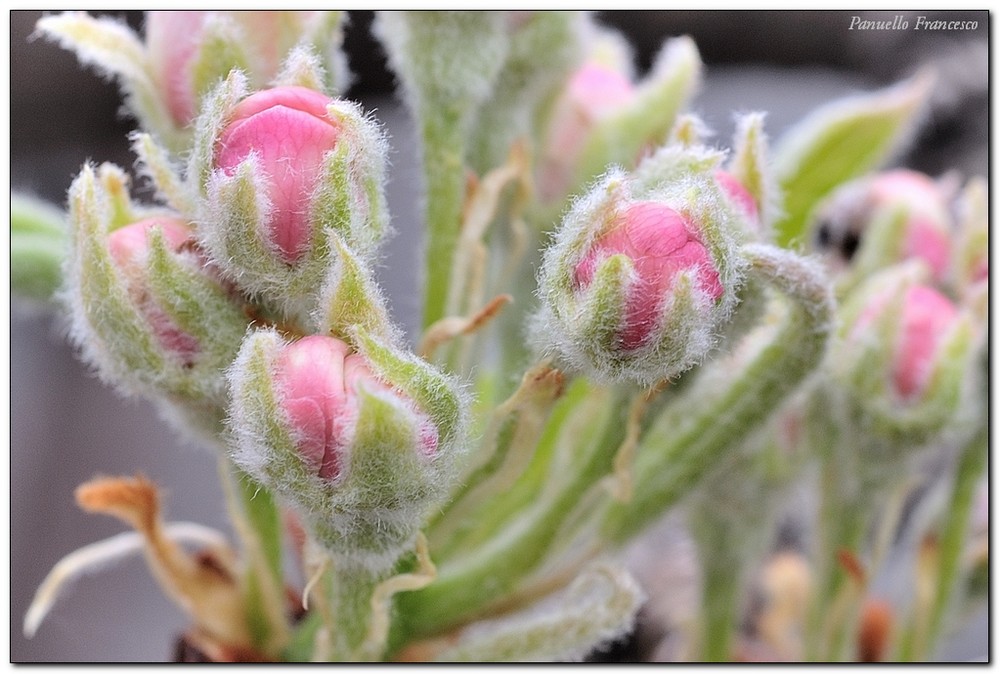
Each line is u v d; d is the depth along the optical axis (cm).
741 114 13
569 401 14
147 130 13
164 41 13
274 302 12
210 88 13
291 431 11
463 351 13
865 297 14
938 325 14
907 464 14
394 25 14
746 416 13
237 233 12
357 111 12
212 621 14
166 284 12
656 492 13
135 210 12
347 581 12
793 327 13
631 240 12
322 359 11
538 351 12
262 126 12
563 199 14
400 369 11
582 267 12
